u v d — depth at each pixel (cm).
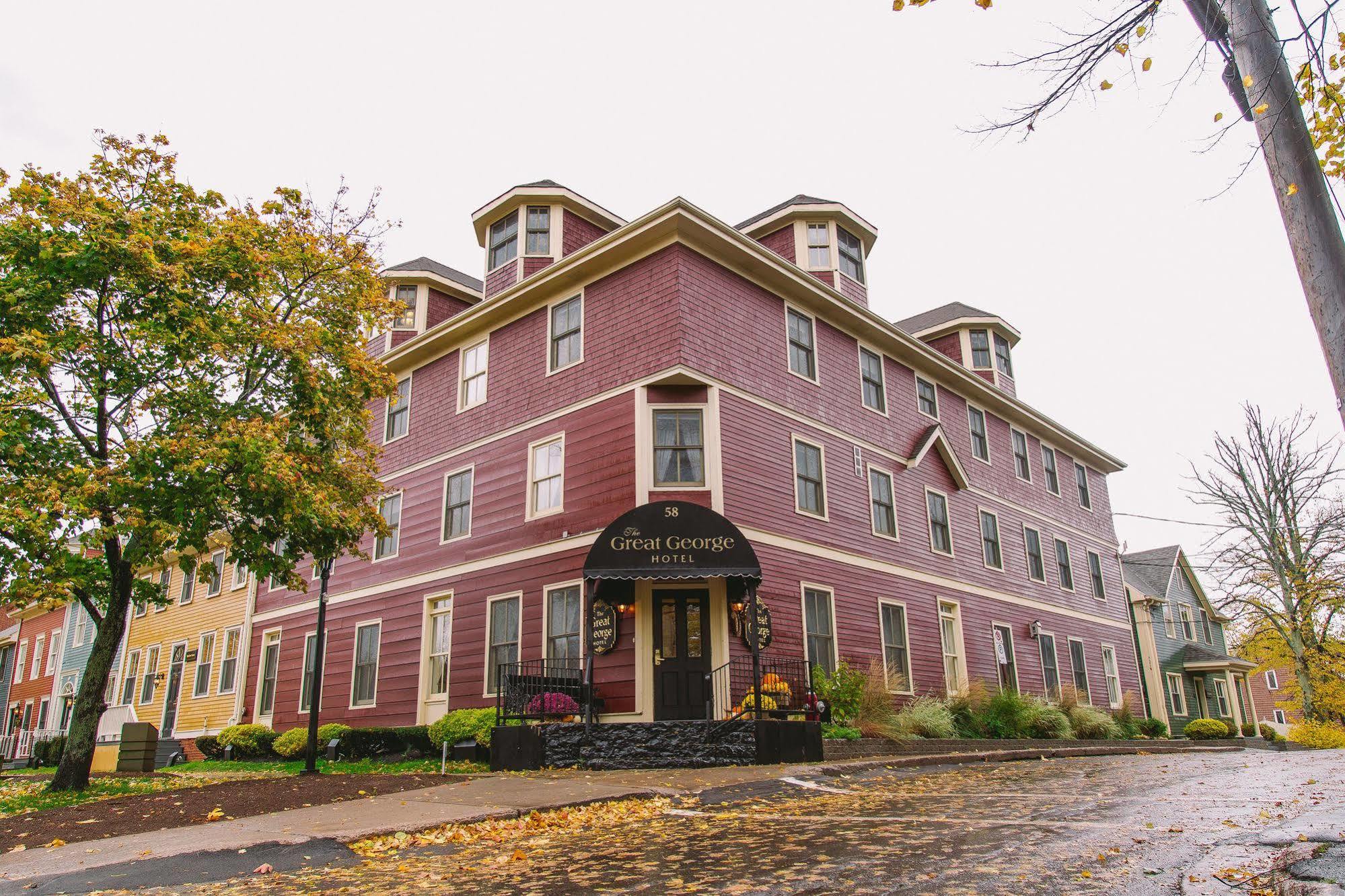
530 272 2069
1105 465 3297
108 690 3309
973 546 2402
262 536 1341
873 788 1075
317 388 1395
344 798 1062
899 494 2162
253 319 1354
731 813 904
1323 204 507
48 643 3981
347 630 2250
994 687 2284
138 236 1212
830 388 2031
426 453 2191
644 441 1664
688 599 1609
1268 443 2889
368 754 1931
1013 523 2633
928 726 1758
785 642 1689
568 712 1515
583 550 1708
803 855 652
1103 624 2975
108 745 2283
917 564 2147
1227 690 3709
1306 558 2830
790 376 1914
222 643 2712
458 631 1933
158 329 1234
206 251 1288
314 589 2398
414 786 1170
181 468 1179
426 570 2070
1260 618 3091
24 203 1207
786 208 2216
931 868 584
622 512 1664
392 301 1574
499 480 1955
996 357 2827
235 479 1262
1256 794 916
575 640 1677
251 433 1222
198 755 2612
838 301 2048
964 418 2536
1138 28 529
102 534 1188
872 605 1956
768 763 1391
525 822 873
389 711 2041
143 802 1062
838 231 2234
